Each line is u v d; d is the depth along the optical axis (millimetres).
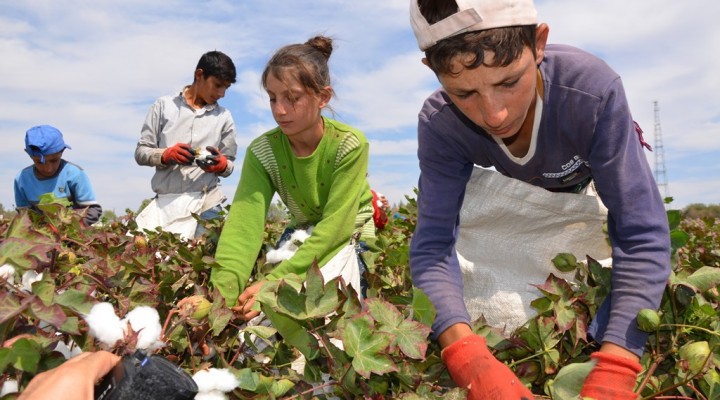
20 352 1158
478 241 2055
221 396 1400
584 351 1761
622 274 1579
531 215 1966
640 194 1590
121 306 1655
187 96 4523
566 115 1655
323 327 1470
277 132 2613
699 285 1624
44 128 4488
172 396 987
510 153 1832
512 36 1341
